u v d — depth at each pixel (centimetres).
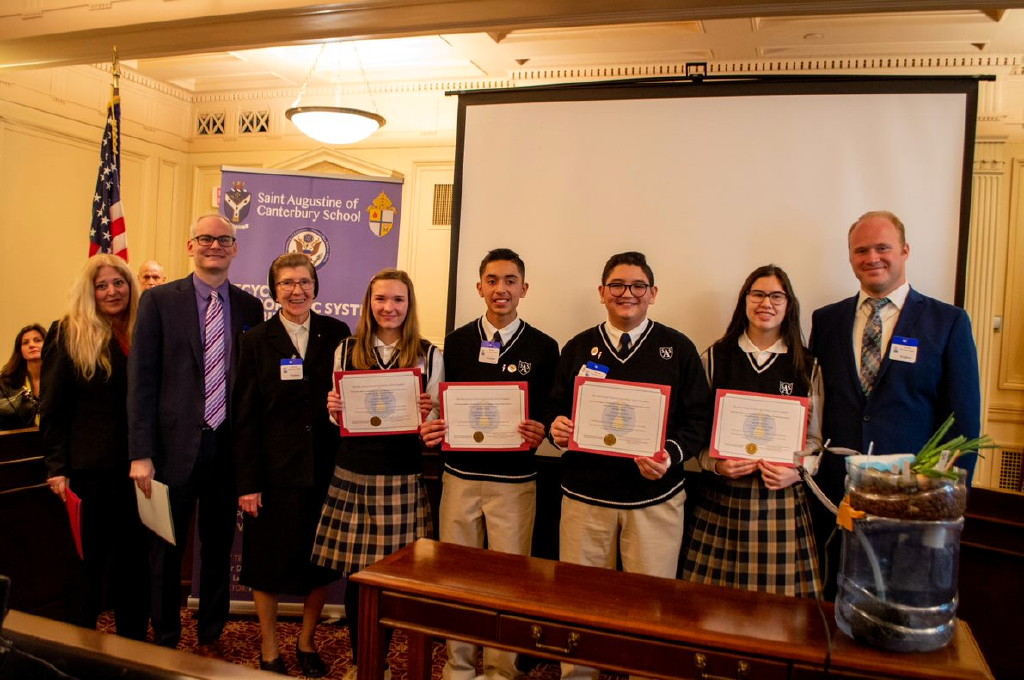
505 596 170
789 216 285
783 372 240
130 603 278
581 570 190
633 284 239
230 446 283
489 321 268
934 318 240
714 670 152
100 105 553
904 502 147
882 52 464
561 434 235
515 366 262
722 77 293
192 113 637
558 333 308
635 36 460
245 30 359
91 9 373
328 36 358
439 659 297
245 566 271
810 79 284
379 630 180
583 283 305
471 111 319
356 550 253
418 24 340
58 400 260
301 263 271
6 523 290
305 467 266
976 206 457
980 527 268
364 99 589
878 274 239
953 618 152
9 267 494
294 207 370
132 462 261
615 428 231
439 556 197
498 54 506
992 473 465
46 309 520
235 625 321
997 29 419
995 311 461
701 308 292
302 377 268
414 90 577
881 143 277
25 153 500
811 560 231
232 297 290
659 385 229
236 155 625
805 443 232
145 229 601
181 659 117
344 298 369
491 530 254
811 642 151
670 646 155
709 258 292
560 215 307
